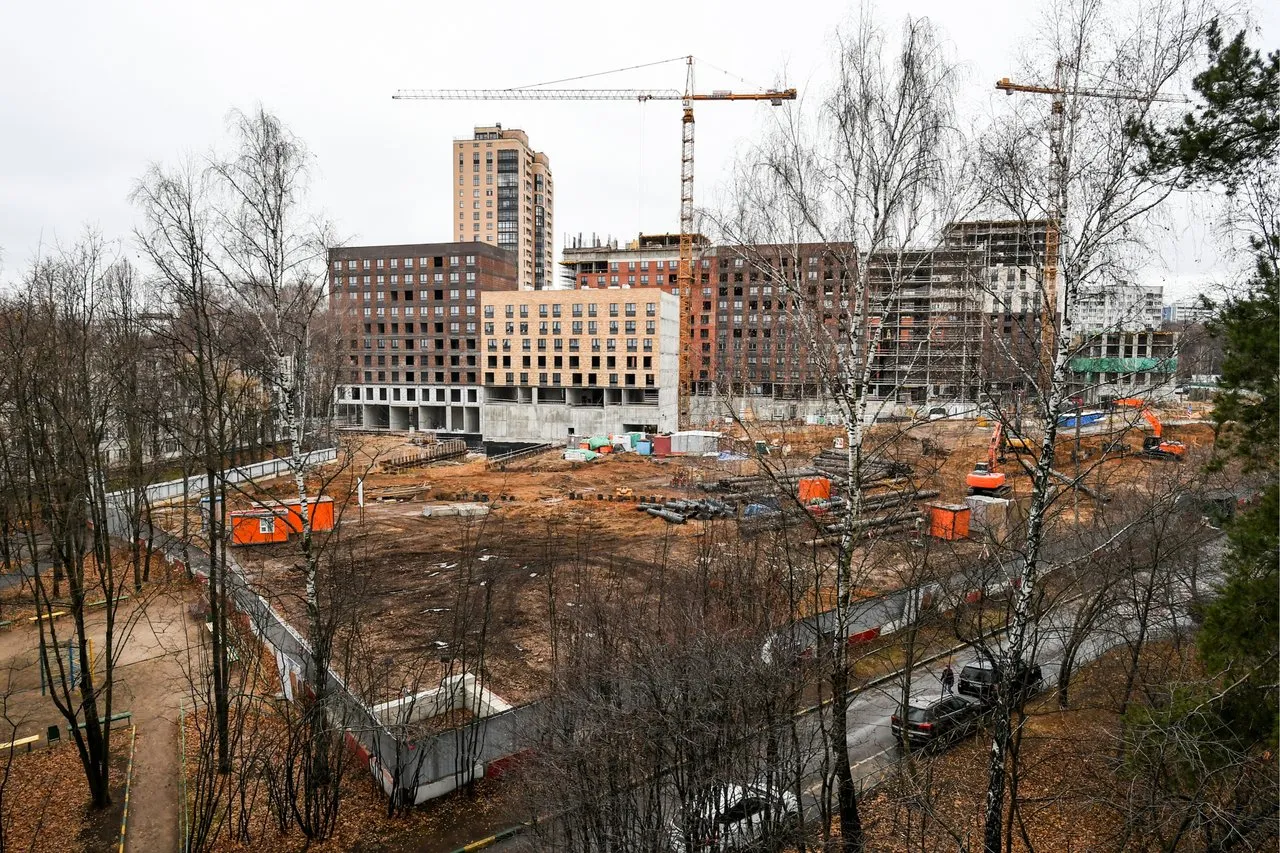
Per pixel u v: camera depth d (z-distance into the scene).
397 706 21.27
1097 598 21.00
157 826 18.27
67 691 19.20
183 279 21.14
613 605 24.34
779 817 15.65
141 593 31.44
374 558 38.53
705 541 29.14
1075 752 19.86
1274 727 12.77
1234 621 13.73
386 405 129.75
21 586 31.50
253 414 35.88
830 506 31.75
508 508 51.91
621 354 105.88
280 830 18.16
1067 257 13.84
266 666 26.50
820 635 18.28
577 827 14.38
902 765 18.44
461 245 121.81
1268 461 14.29
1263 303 13.77
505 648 27.44
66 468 25.72
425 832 18.30
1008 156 14.13
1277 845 13.40
